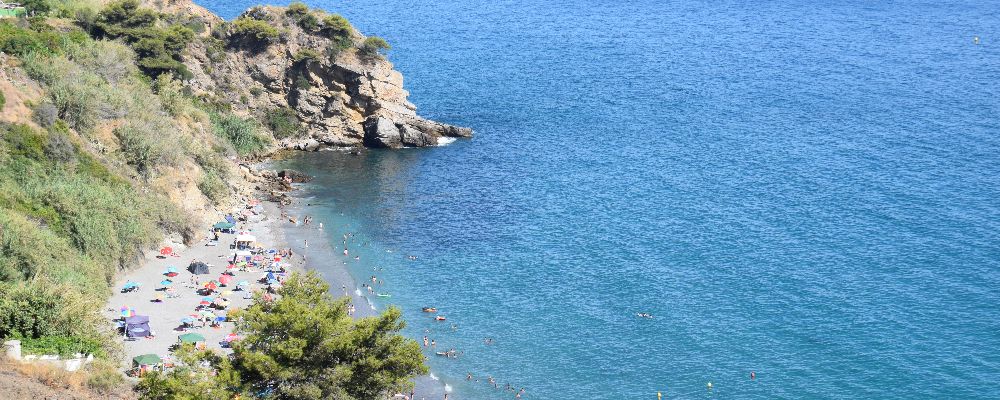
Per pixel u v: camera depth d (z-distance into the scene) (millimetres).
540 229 144625
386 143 183250
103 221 117938
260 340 76375
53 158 125375
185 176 141375
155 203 131750
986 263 134000
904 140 198000
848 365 107438
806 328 115250
